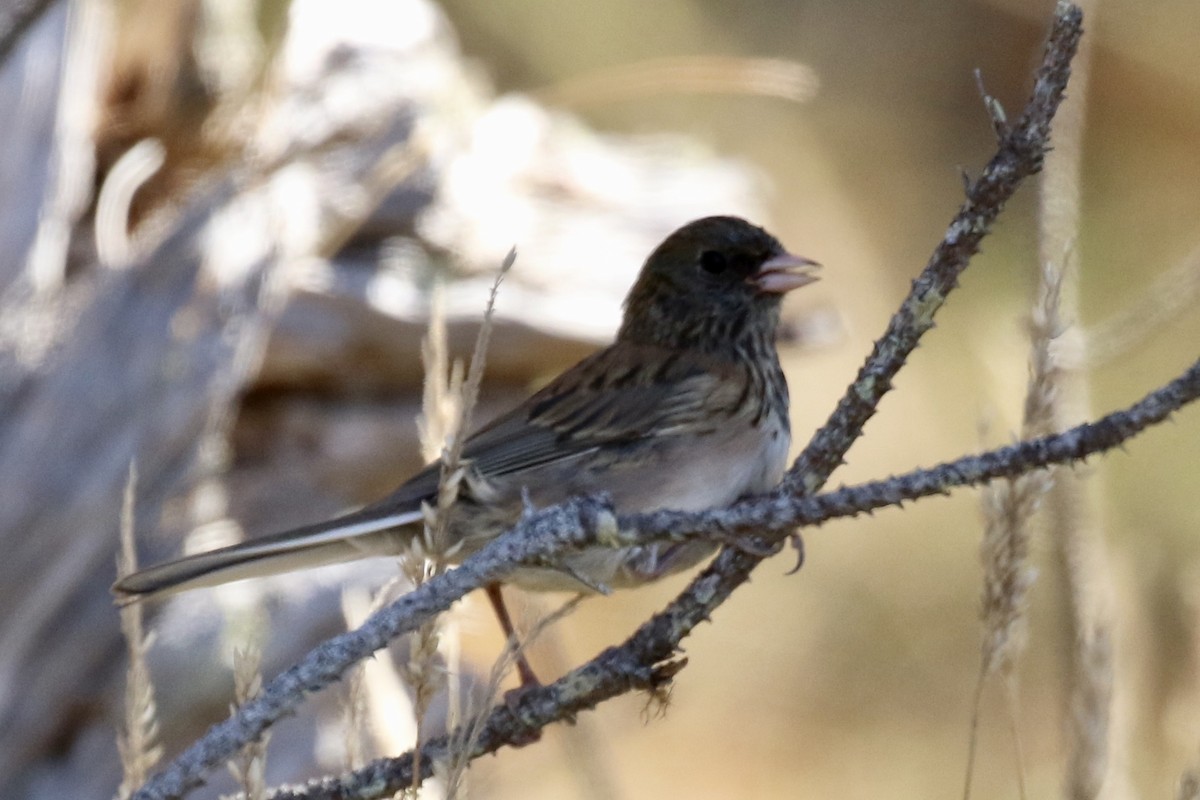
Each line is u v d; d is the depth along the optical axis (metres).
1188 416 14.50
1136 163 16.95
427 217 11.66
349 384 11.12
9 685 9.31
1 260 10.02
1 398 9.58
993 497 6.05
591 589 6.14
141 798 4.70
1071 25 5.19
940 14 17.09
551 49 15.12
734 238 8.66
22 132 10.27
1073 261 8.57
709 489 8.12
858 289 16.30
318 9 12.47
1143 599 9.66
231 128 11.32
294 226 10.88
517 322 11.07
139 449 9.67
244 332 10.09
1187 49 16.75
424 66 12.33
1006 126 5.32
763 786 13.33
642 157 13.87
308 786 5.73
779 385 8.55
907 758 13.61
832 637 14.75
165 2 11.15
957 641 14.62
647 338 8.75
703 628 14.78
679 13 15.41
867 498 4.66
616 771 11.38
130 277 9.97
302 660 4.81
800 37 16.88
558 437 8.11
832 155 16.97
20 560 9.37
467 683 10.26
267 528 10.62
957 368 15.64
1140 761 9.38
